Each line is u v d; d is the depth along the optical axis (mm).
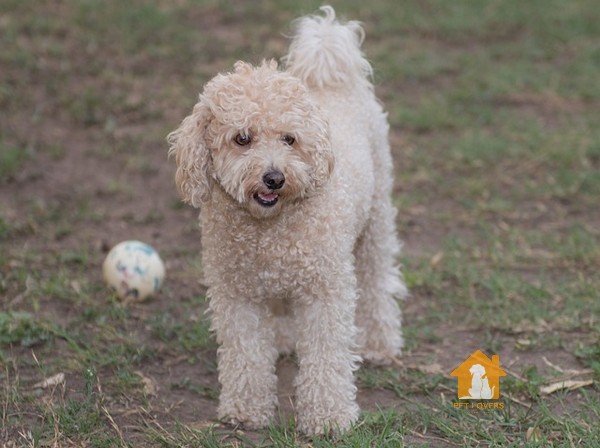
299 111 7211
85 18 20266
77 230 12133
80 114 15797
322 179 7320
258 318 7836
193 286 10703
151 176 14039
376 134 9086
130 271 10117
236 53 18812
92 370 8445
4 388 8234
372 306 9219
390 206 9414
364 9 21750
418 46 19938
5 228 11859
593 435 7270
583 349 8914
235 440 7570
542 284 10406
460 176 14055
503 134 15500
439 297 10391
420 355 9234
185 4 21719
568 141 14914
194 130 7328
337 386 7621
